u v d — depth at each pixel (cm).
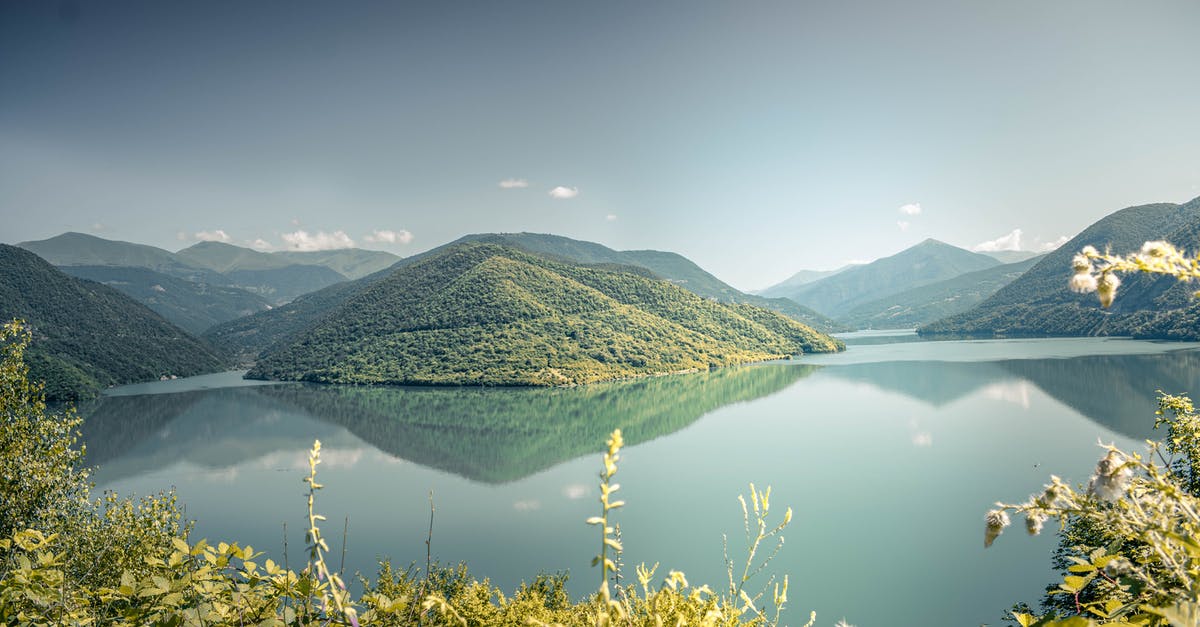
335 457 8188
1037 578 3759
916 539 4503
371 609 283
